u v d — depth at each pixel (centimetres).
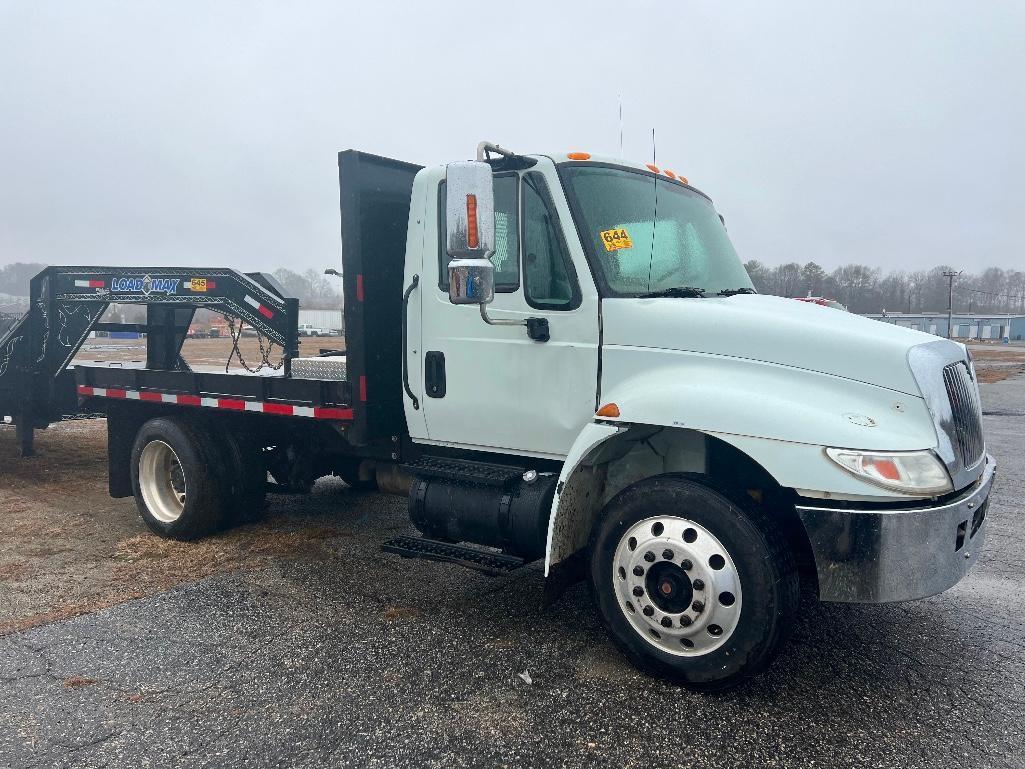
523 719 323
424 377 443
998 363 3697
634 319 372
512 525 401
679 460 391
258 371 597
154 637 404
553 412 397
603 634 411
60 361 757
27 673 364
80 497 723
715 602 329
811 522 320
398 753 299
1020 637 409
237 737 310
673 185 458
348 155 449
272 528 610
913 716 327
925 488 309
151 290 635
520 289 402
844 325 359
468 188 338
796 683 356
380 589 477
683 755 298
